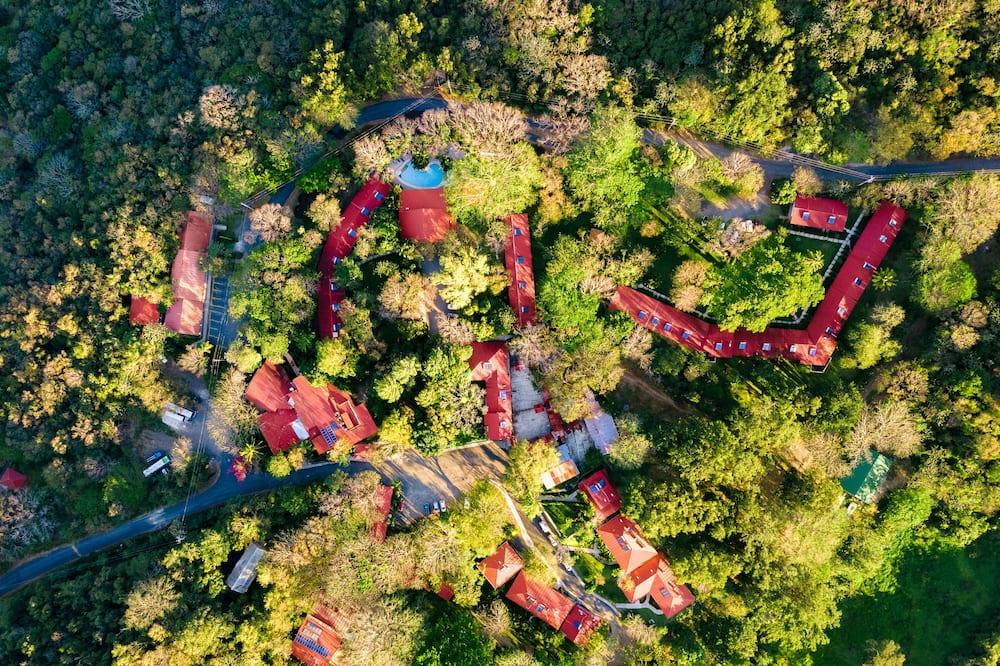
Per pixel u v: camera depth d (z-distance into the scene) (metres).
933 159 100.44
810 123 98.19
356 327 100.38
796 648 94.88
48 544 103.75
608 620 102.50
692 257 104.25
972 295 94.88
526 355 101.12
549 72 101.44
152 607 91.94
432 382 100.38
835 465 96.50
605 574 102.31
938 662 99.62
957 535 98.75
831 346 99.69
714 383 101.88
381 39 101.62
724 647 95.06
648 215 105.06
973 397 93.25
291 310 101.31
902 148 96.31
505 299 104.25
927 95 95.94
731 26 96.38
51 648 92.50
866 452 97.50
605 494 99.75
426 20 104.69
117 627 93.94
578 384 98.62
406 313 103.44
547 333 100.19
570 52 101.88
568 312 98.50
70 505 103.44
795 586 91.50
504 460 104.38
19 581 103.31
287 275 101.25
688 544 95.81
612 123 96.56
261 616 93.69
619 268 100.94
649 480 95.56
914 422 95.56
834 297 100.31
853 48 95.81
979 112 94.31
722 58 99.00
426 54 103.50
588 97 101.56
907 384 96.06
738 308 95.50
